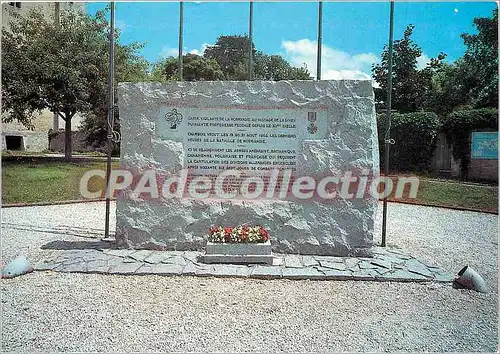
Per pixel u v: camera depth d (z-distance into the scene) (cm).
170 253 688
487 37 2145
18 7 2672
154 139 707
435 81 2422
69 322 458
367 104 691
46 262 643
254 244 648
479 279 582
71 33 2169
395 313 500
